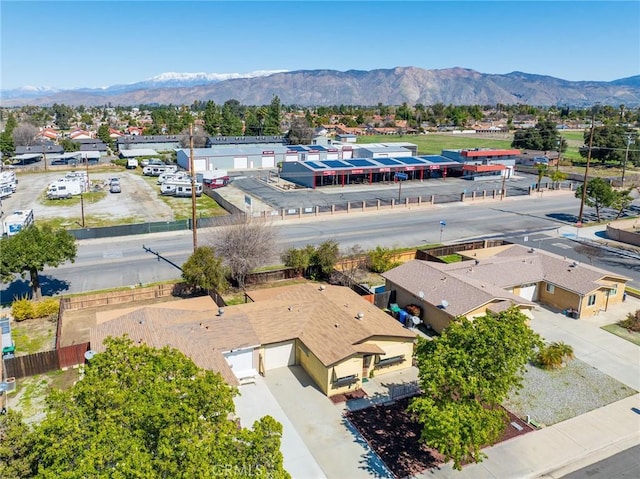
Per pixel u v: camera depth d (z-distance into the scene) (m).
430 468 21.89
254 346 28.20
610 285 38.69
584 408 26.56
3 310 37.09
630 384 28.91
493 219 67.31
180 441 14.33
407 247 53.72
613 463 22.47
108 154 134.38
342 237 57.09
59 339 31.41
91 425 15.07
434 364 21.80
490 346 21.64
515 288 39.50
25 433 16.41
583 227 63.62
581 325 36.38
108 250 51.66
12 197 77.88
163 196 78.75
